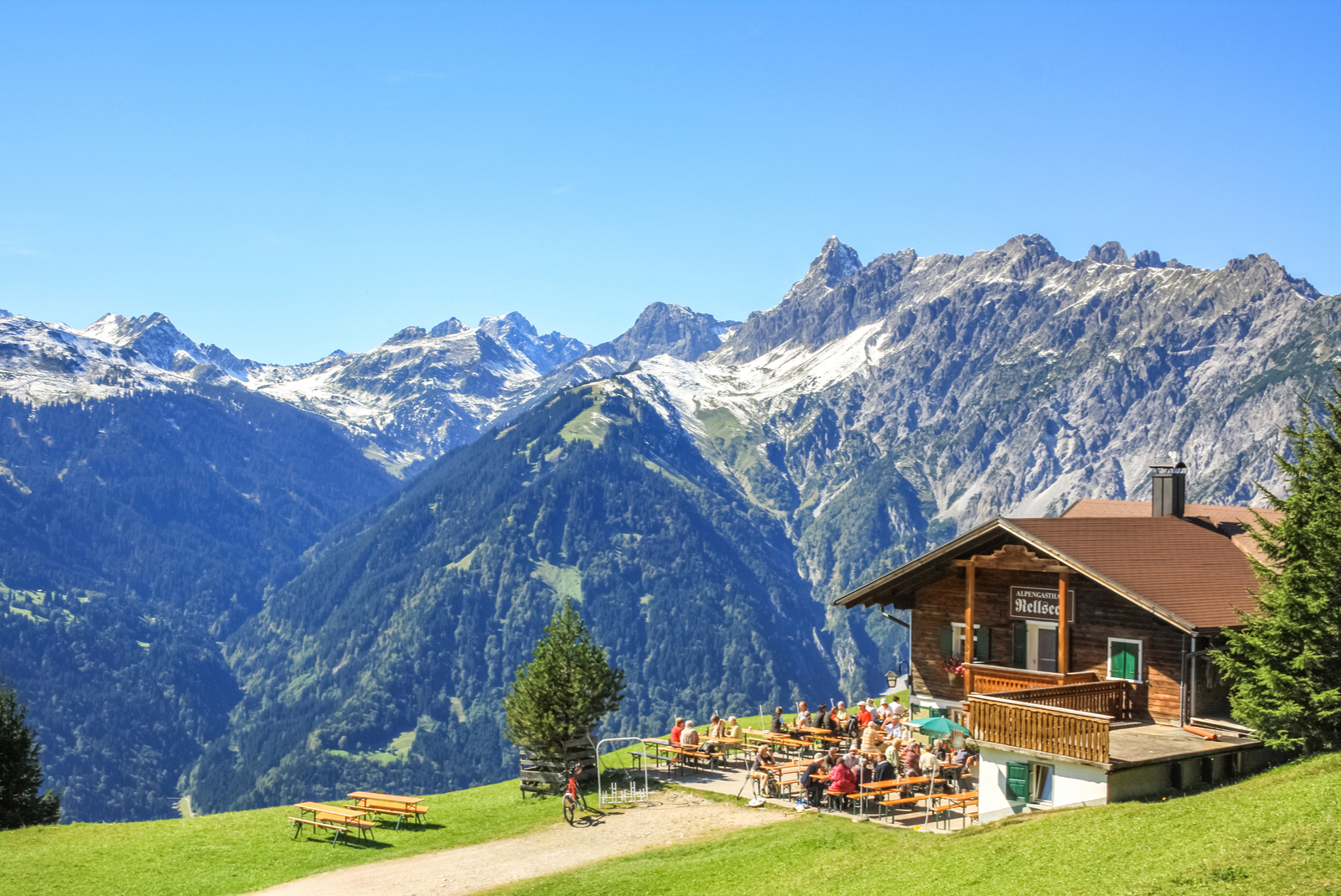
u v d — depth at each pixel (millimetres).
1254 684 32719
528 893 28484
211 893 30047
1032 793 31359
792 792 37031
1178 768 31391
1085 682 40312
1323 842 20438
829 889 25203
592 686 41938
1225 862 20797
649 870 29484
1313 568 31312
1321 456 33156
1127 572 39250
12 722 42281
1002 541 43469
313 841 36156
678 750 42594
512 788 45469
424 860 33062
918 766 35188
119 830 38469
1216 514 48812
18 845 36125
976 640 45719
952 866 25406
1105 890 20875
